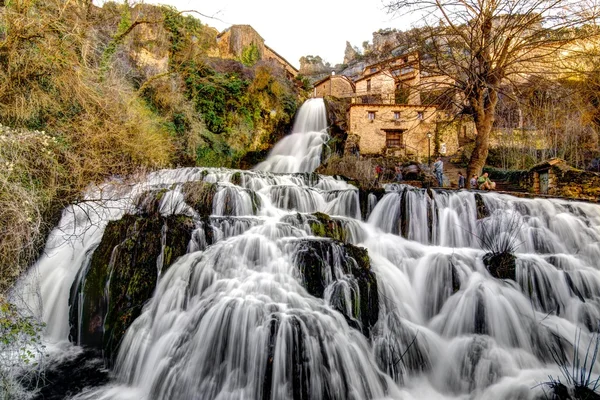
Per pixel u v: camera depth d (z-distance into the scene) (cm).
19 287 543
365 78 3181
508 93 1548
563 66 1334
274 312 462
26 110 729
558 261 687
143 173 830
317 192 1014
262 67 2355
